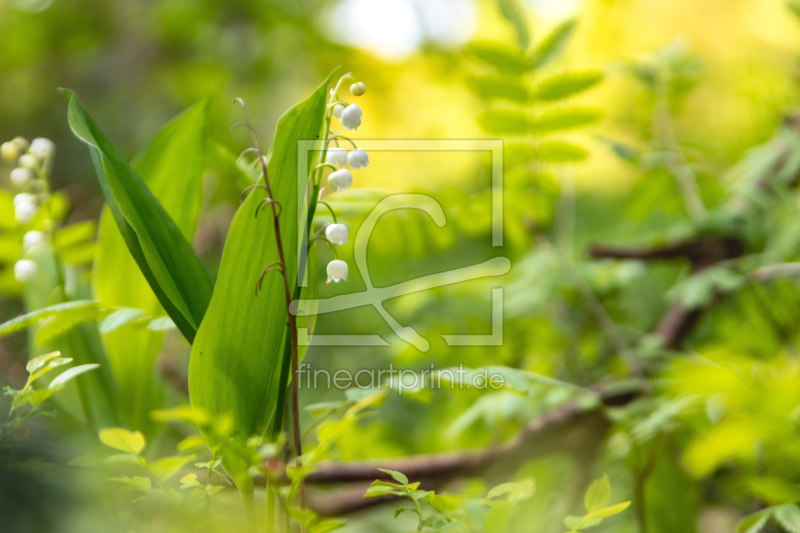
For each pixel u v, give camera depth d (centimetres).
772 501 109
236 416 103
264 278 102
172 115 359
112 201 103
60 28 367
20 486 102
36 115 366
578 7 247
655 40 245
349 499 117
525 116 121
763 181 140
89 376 115
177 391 141
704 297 123
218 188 195
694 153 153
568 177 158
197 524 104
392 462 118
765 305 129
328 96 104
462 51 121
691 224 141
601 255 144
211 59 360
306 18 360
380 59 343
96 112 359
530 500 115
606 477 105
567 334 145
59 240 120
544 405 122
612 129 184
